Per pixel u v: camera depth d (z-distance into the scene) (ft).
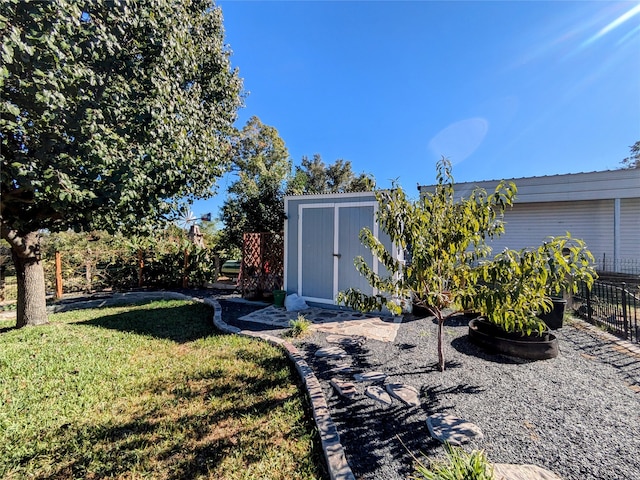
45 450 7.06
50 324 18.52
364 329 16.01
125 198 12.48
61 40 9.27
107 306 24.56
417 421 7.75
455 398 8.76
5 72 7.81
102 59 11.57
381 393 9.15
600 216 33.55
